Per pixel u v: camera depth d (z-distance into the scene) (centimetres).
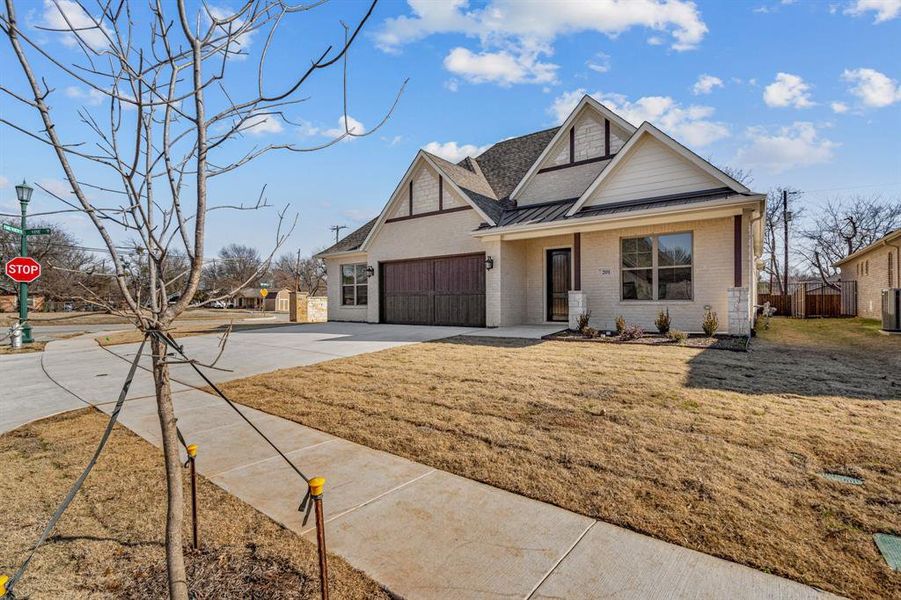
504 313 1362
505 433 447
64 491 351
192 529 285
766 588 222
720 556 248
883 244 1681
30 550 270
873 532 266
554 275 1409
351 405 570
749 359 776
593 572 238
